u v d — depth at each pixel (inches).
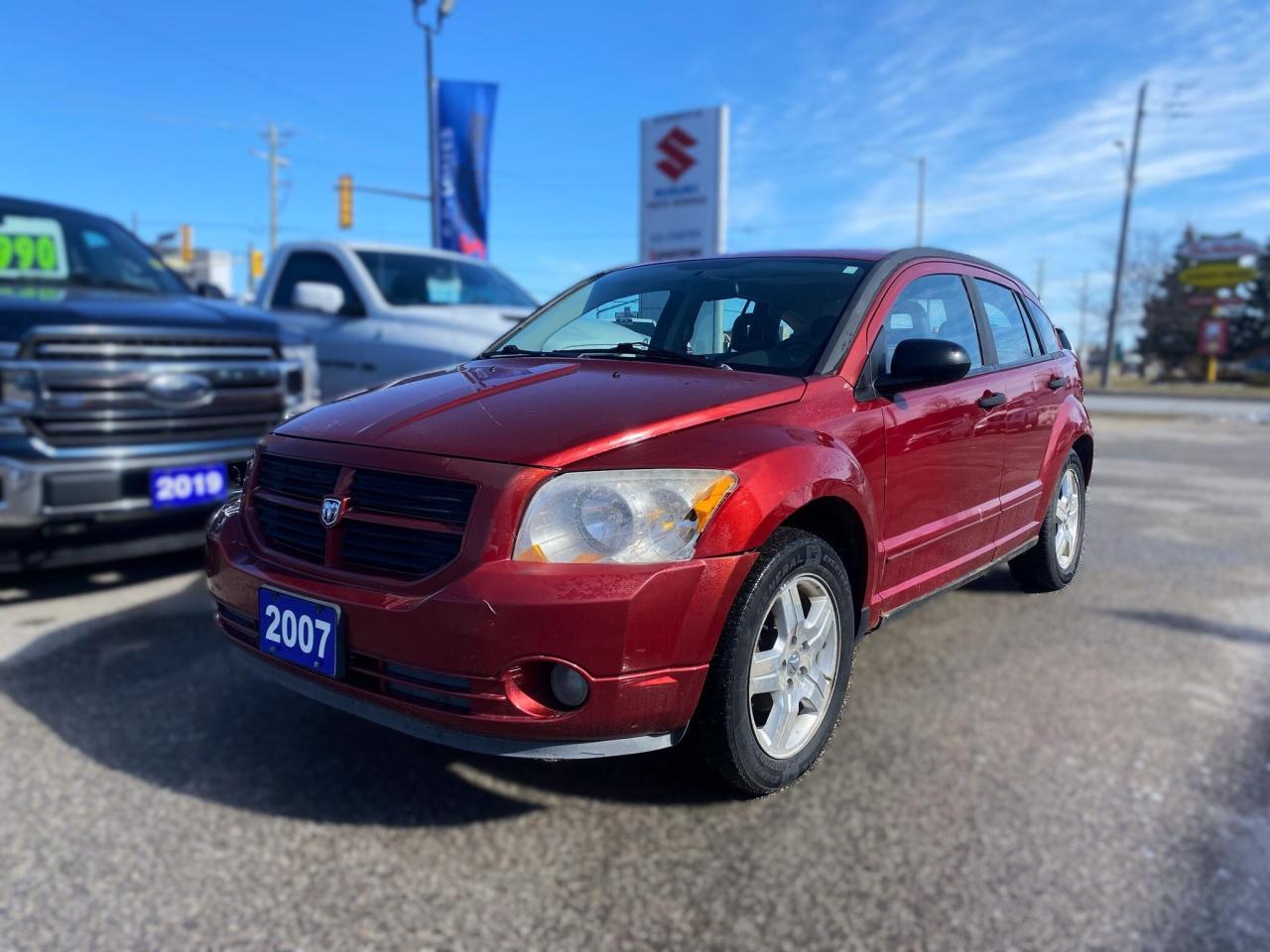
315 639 97.0
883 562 119.7
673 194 793.6
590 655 86.4
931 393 130.3
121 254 235.5
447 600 87.7
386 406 111.7
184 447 184.2
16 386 166.4
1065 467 181.8
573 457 91.7
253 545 109.0
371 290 275.3
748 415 104.2
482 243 748.0
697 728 96.7
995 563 156.6
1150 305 2356.1
